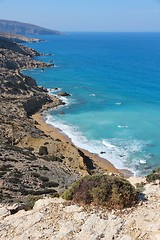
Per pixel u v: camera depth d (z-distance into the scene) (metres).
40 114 94.25
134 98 110.81
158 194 18.28
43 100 105.69
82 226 15.48
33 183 39.81
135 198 17.34
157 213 16.06
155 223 15.25
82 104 104.50
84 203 17.28
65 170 51.16
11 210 18.64
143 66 190.50
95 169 57.06
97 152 65.94
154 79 145.62
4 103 94.50
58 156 58.94
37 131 74.94
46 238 15.13
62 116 91.75
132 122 84.19
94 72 167.75
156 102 104.81
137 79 146.38
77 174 50.94
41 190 36.97
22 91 110.25
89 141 71.81
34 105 100.38
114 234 14.77
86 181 18.02
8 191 34.94
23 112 91.00
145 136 73.88
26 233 15.70
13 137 67.00
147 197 17.95
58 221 16.14
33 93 110.81
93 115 91.62
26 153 56.03
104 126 81.50
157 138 72.44
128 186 17.38
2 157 48.50
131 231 14.89
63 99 111.25
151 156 63.31
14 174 41.25
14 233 15.98
